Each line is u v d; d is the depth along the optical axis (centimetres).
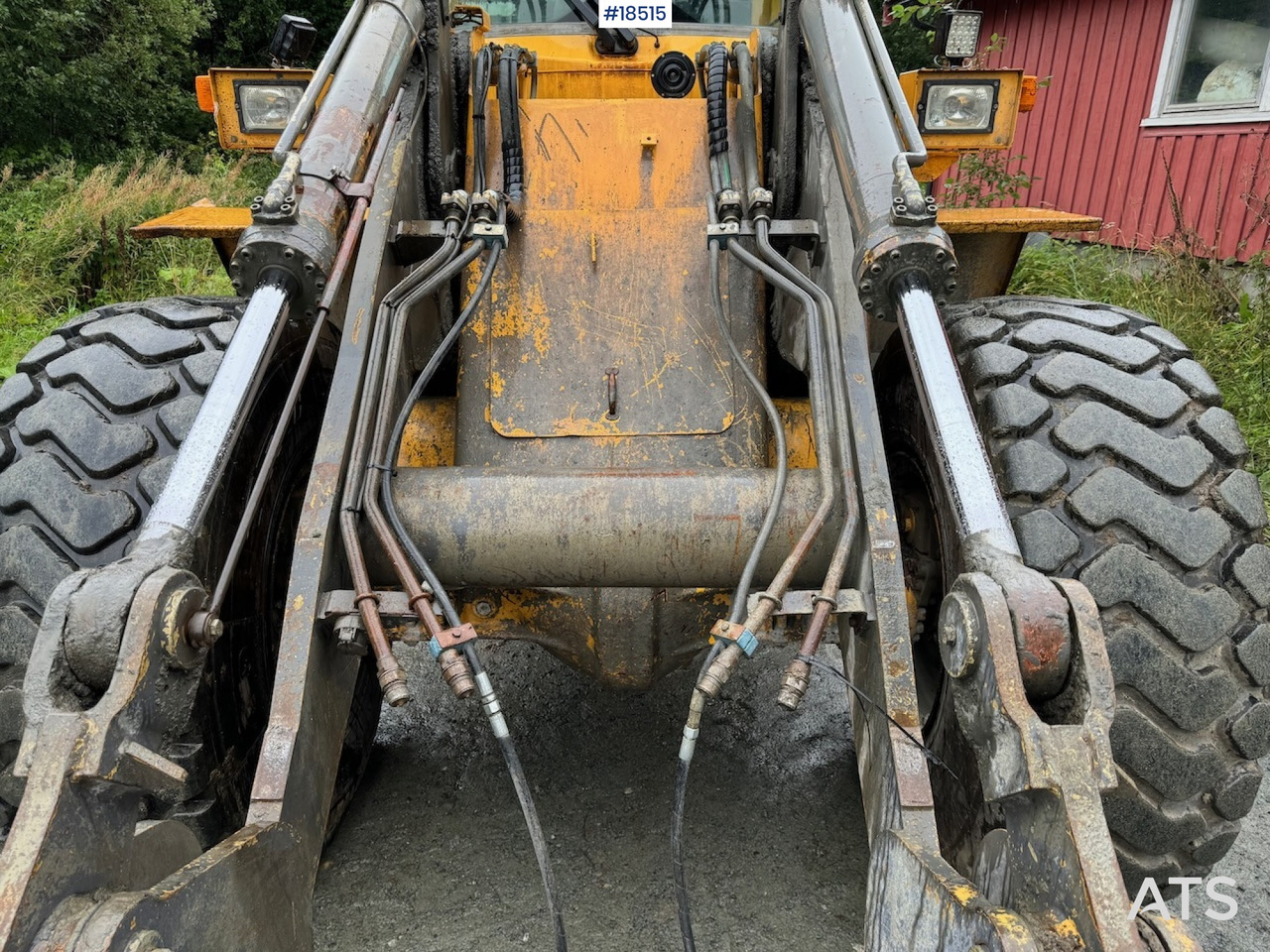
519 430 197
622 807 231
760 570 155
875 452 152
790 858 212
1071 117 838
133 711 104
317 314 163
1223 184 720
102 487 168
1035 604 110
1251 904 203
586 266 207
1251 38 698
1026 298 204
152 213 802
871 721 139
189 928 96
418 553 143
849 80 179
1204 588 158
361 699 236
